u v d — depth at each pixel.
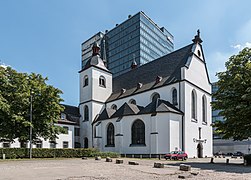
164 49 128.50
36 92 34.12
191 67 45.38
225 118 25.89
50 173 16.02
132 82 56.72
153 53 118.19
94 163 25.39
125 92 55.12
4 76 32.72
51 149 36.28
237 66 26.48
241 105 23.62
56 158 35.12
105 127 47.88
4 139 32.88
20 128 32.38
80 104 59.41
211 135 49.31
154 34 121.25
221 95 26.77
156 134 38.81
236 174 16.50
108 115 47.72
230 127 25.31
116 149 43.47
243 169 20.11
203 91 48.41
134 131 42.66
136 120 42.62
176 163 27.17
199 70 48.41
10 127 31.58
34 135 34.16
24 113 32.62
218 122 26.89
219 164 26.02
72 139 52.72
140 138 41.56
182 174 15.65
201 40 50.47
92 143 54.22
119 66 118.81
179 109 41.91
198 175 15.72
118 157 40.41
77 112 59.78
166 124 38.94
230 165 24.55
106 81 60.75
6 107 30.14
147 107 42.31
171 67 48.38
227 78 26.88
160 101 41.88
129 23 117.81
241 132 24.86
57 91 35.31
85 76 60.25
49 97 34.34
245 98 23.45
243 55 26.69
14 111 31.45
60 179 13.21
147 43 115.12
